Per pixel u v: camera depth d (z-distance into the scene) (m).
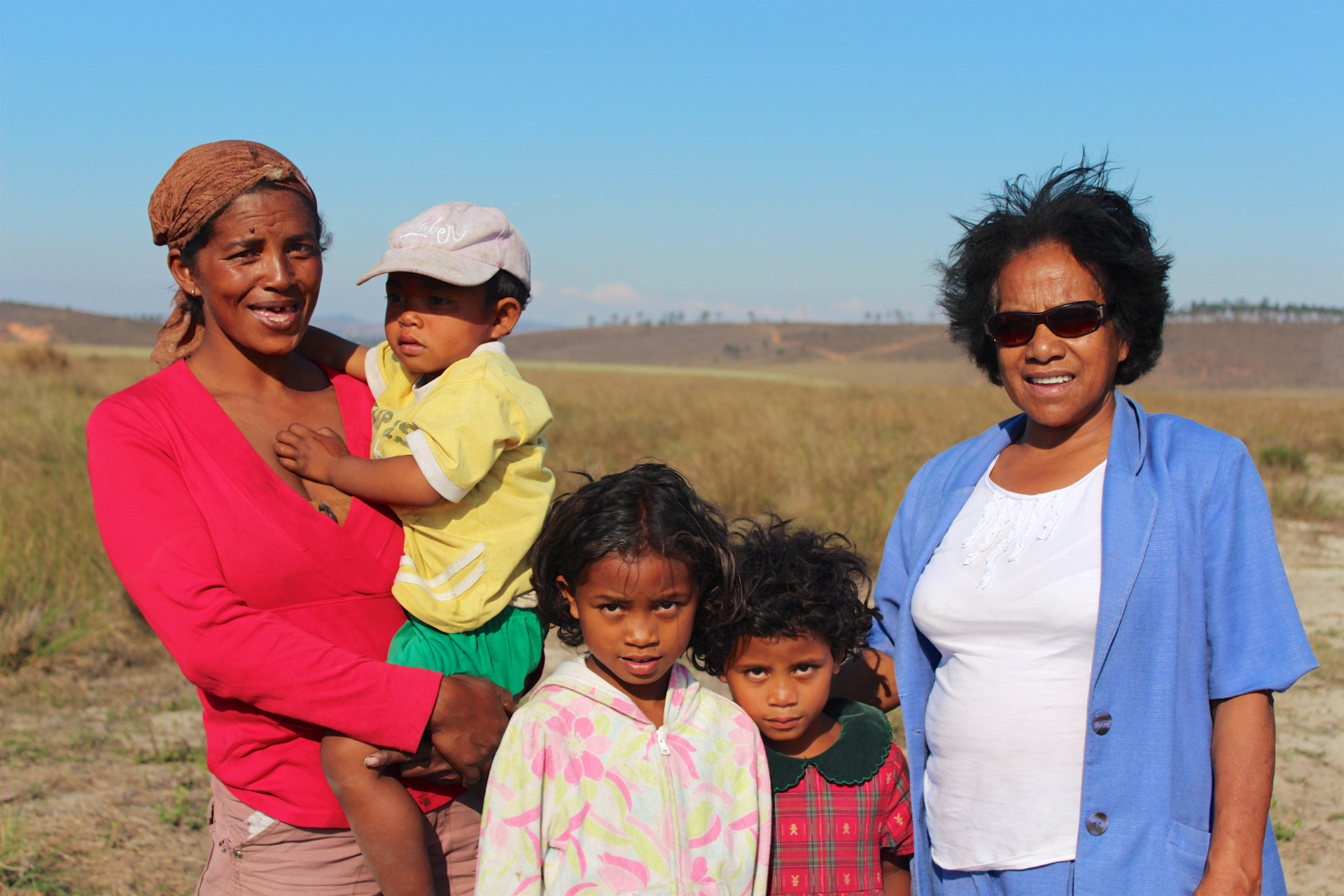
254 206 1.86
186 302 2.06
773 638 2.03
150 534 1.74
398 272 2.10
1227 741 1.80
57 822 3.92
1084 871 1.82
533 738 1.87
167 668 5.77
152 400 1.86
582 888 1.84
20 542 6.95
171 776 4.41
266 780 1.89
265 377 2.04
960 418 19.28
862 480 10.75
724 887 1.91
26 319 170.38
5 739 4.69
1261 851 1.75
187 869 3.66
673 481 1.97
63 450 10.20
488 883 1.82
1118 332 2.00
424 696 1.80
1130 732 1.83
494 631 2.09
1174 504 1.85
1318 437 19.91
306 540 1.86
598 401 22.66
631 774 1.89
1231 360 135.38
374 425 2.13
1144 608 1.83
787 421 16.94
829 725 2.20
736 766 2.00
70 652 5.79
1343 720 5.30
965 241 2.16
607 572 1.86
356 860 1.96
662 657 1.92
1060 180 2.07
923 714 2.16
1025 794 1.90
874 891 2.17
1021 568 1.95
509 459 2.05
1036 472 2.08
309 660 1.74
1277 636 1.75
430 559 1.99
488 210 2.17
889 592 2.31
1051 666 1.90
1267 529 1.81
